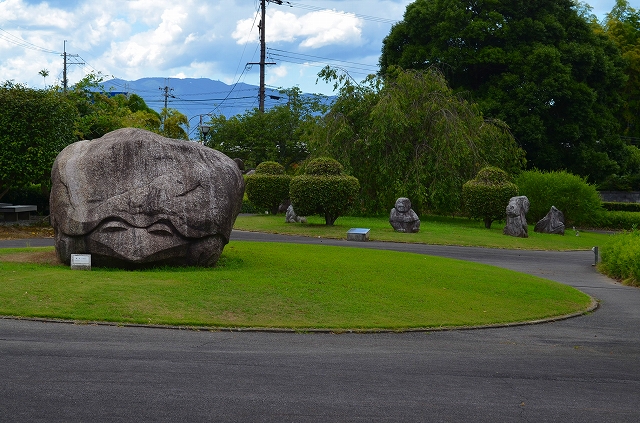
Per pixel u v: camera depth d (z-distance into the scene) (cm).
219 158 1336
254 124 4659
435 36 4162
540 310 1298
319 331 996
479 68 4125
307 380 732
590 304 1423
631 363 921
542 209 3509
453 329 1091
